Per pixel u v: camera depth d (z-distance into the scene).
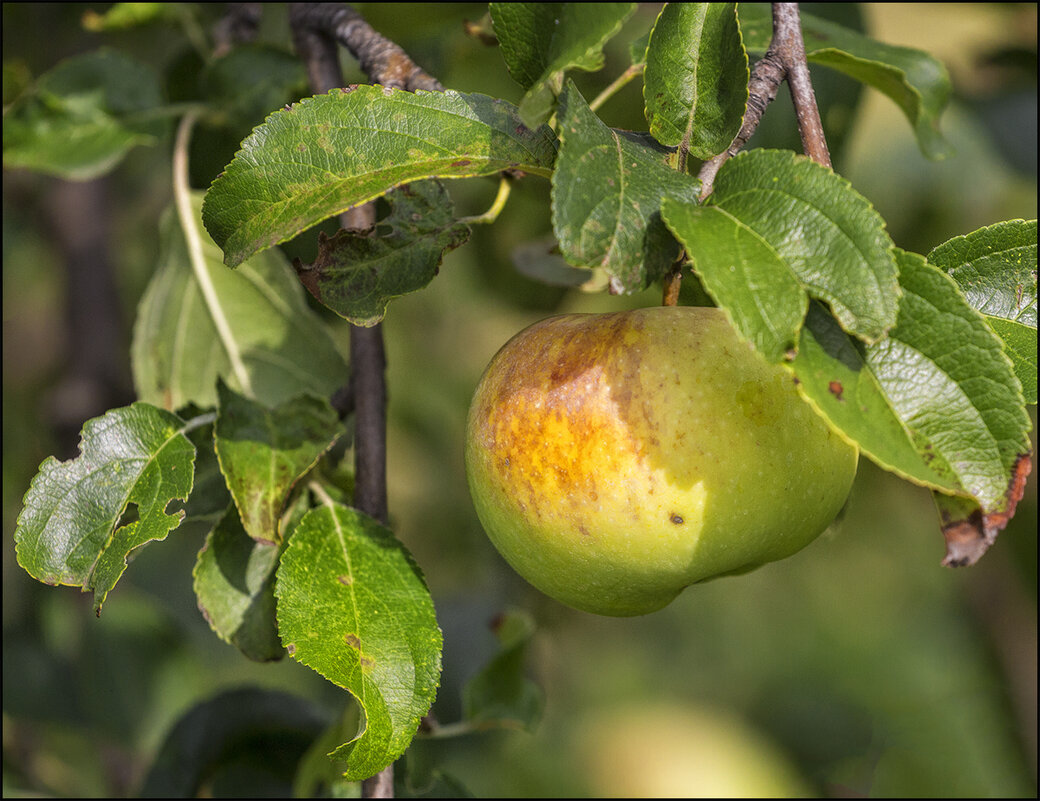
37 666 1.07
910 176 1.16
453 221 0.74
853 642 2.13
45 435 1.28
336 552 0.75
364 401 0.79
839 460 0.75
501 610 0.99
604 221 0.70
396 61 0.79
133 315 1.30
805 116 0.74
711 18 0.73
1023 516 1.18
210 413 0.78
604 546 0.74
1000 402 0.70
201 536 1.08
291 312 0.85
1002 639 1.30
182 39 1.06
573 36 0.71
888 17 1.15
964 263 0.73
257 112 0.88
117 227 1.29
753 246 0.70
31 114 0.88
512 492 0.75
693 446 0.73
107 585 0.74
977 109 1.09
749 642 2.17
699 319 0.74
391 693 0.73
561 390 0.74
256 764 0.88
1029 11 1.13
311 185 0.73
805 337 0.70
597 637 2.06
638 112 0.88
